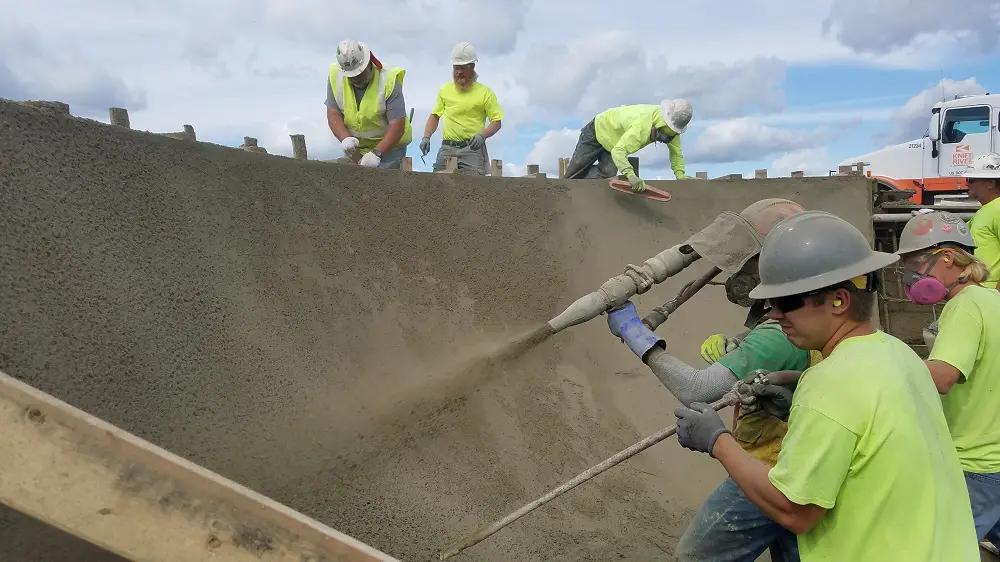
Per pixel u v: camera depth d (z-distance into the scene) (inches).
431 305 192.5
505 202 238.1
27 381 98.7
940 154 574.9
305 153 204.1
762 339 107.8
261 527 62.1
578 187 259.4
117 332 115.2
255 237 158.7
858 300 79.4
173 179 146.3
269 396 135.0
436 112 284.2
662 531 170.7
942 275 130.3
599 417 205.5
